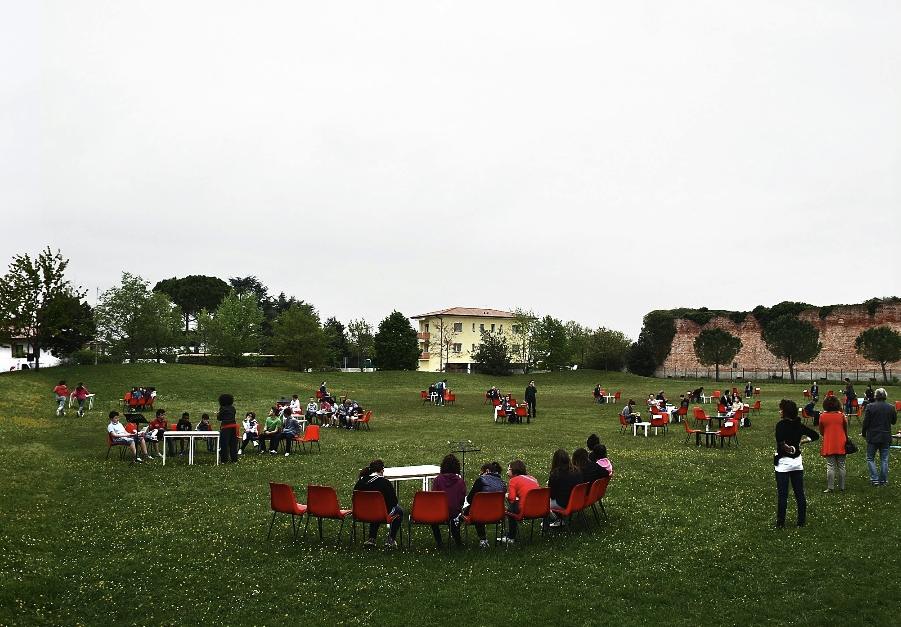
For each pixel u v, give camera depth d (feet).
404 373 233.55
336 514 38.01
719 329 270.46
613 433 95.45
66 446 77.61
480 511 36.63
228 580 32.83
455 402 157.79
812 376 249.96
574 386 222.89
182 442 73.72
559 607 29.04
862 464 61.46
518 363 284.00
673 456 69.97
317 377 214.69
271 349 301.02
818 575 32.22
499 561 35.17
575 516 44.42
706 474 58.75
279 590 31.50
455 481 38.58
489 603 29.48
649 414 112.47
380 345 278.67
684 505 47.11
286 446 76.33
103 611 29.45
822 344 247.09
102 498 51.03
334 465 66.85
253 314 286.87
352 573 33.50
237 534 40.91
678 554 35.88
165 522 43.80
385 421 116.26
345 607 29.32
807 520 41.63
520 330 307.78
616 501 48.65
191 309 364.17
